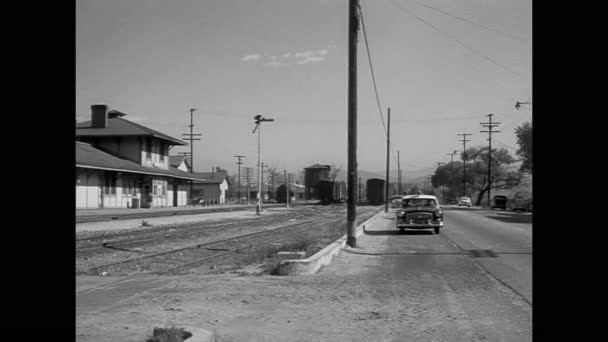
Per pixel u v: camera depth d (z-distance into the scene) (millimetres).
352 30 18328
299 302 8664
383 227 30375
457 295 9367
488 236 23375
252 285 10148
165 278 10977
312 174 92625
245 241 20219
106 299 8625
